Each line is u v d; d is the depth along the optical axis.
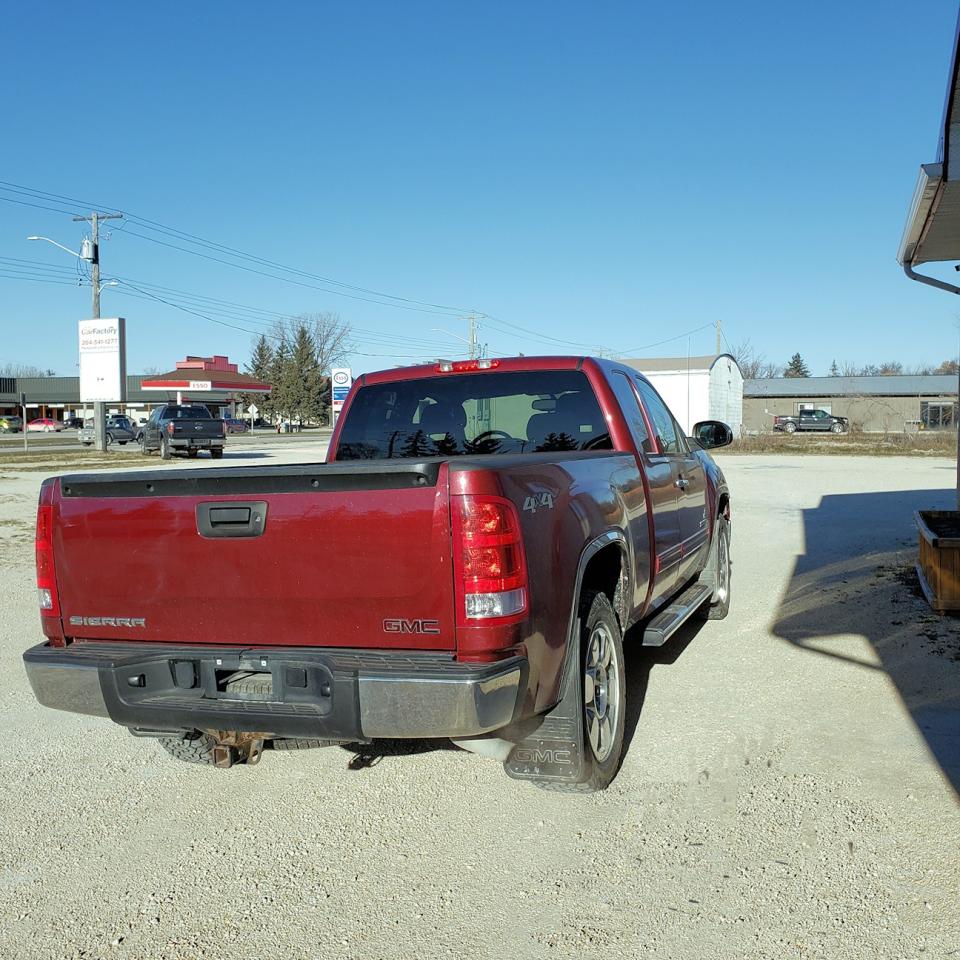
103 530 3.61
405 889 3.33
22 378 101.62
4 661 6.64
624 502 4.40
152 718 3.45
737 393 47.94
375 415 5.50
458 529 3.11
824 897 3.15
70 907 3.27
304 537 3.29
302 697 3.27
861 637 6.55
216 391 81.44
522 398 5.17
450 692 3.02
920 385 68.62
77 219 38.81
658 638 4.80
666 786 4.12
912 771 4.16
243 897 3.31
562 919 3.09
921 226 7.86
